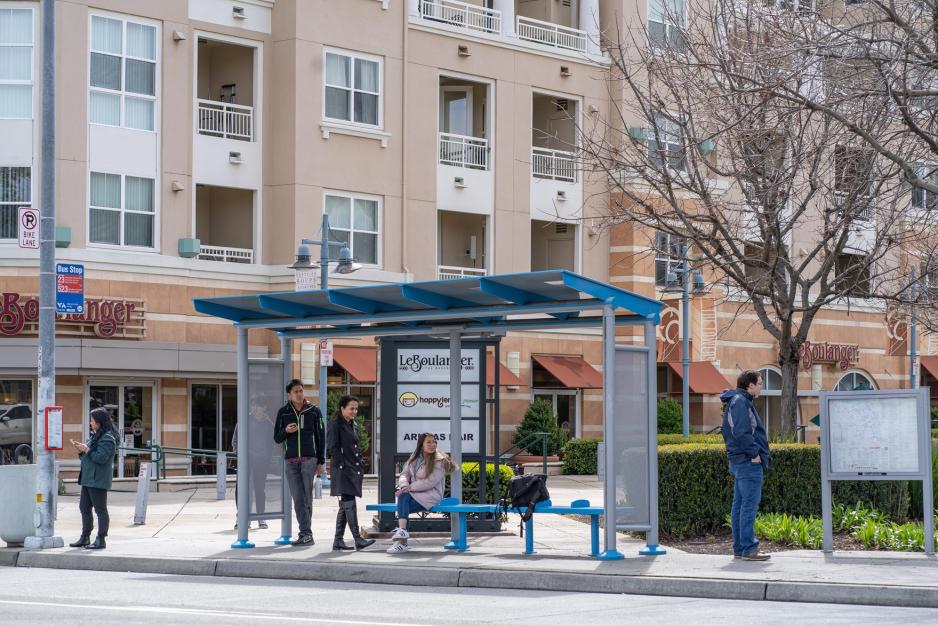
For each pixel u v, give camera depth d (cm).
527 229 4266
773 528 1878
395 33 3962
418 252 4006
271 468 1934
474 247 4291
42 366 2003
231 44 3822
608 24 4334
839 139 2419
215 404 3725
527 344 4300
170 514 2608
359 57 3897
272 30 3794
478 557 1711
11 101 3441
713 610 1319
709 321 3809
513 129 4228
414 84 4009
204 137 3675
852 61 2142
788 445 2106
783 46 2212
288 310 1866
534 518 2370
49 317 2009
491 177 4188
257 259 3756
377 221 3919
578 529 2169
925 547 1664
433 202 4044
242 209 3819
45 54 2039
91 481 1931
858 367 5100
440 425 1983
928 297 2639
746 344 4719
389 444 1978
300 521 1888
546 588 1527
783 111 2317
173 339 3581
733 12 2406
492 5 4409
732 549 1825
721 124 2367
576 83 4331
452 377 1831
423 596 1470
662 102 2461
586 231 4372
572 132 4406
